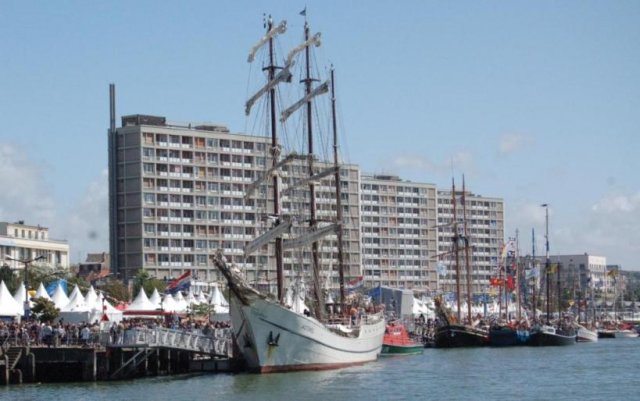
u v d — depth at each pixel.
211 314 155.88
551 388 109.44
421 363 145.00
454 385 111.12
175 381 107.88
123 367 110.12
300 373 116.94
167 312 134.00
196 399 93.12
